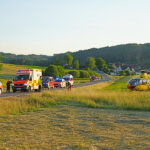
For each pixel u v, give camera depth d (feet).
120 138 24.39
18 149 20.75
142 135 25.66
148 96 57.82
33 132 27.17
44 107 49.37
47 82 111.86
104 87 136.87
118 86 141.69
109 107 48.29
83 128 29.12
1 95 74.02
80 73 326.85
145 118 36.01
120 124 31.55
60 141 23.34
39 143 22.65
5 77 230.27
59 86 128.88
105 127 29.71
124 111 43.80
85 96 61.11
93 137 24.86
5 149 20.67
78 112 42.06
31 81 89.61
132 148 21.06
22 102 50.42
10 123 32.30
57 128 29.12
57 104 53.42
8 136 25.40
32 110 44.14
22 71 91.15
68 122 32.86
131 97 56.34
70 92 70.23
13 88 88.12
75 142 22.89
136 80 98.48
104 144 22.22
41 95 62.80
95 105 49.52
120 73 523.29
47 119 35.14
